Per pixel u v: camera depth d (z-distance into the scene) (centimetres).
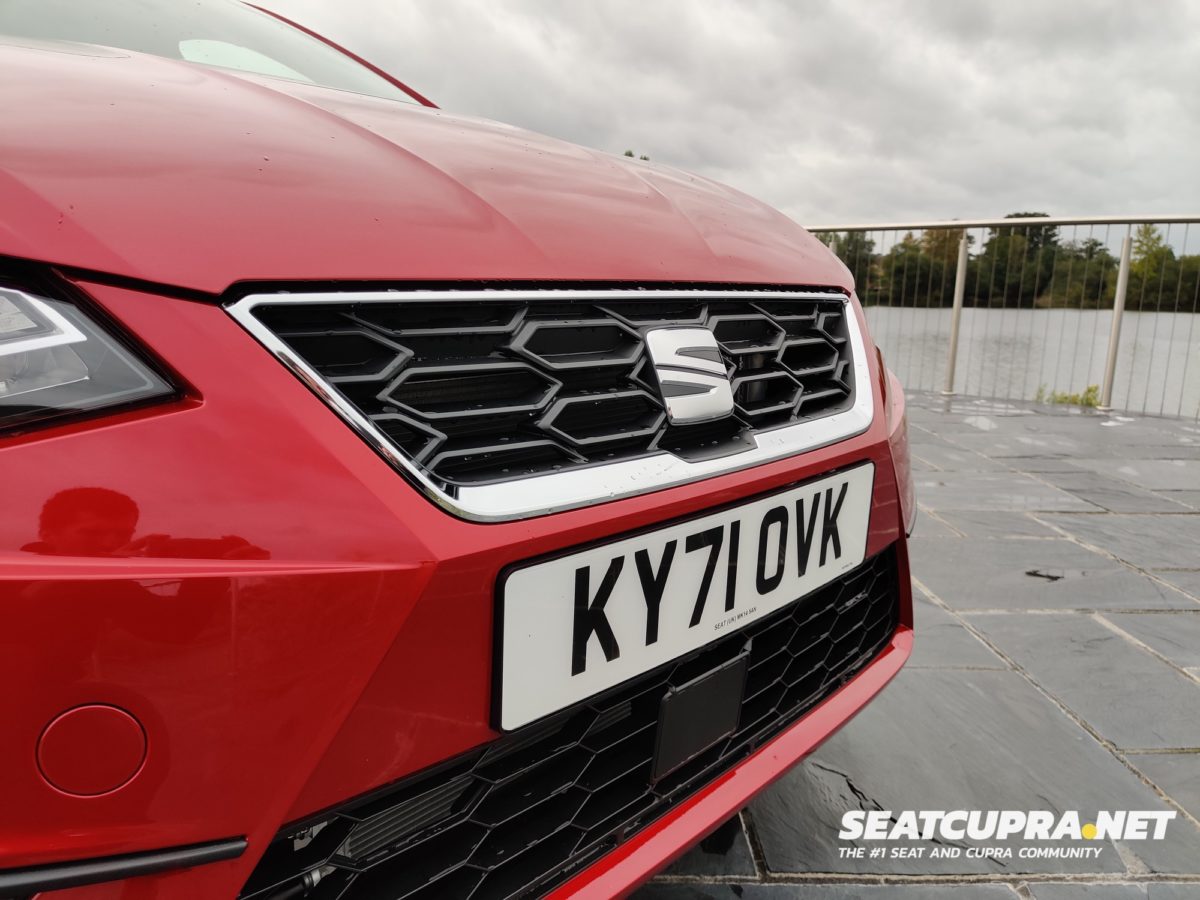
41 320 57
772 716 118
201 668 57
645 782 96
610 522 82
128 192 64
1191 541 302
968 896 130
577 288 87
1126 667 206
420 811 78
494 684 74
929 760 166
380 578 64
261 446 61
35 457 54
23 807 52
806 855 137
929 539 300
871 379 131
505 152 107
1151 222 539
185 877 59
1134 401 562
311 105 99
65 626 52
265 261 66
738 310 109
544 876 87
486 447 77
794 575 110
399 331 74
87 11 149
